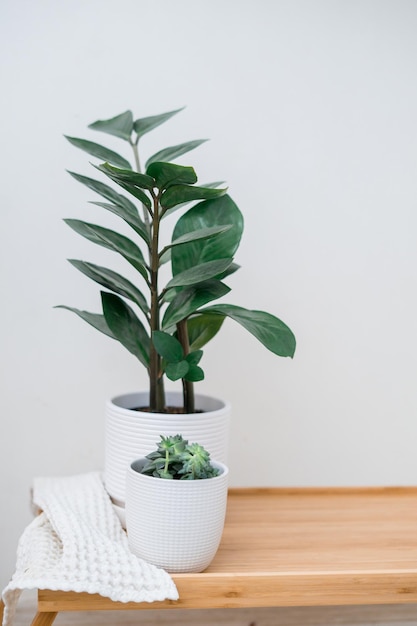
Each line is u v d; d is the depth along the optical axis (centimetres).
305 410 137
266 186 133
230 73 131
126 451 101
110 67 129
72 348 132
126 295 103
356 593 91
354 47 133
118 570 85
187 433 99
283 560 96
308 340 136
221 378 134
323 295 135
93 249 131
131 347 105
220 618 133
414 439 140
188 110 130
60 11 127
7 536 133
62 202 130
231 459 136
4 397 131
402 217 136
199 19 129
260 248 133
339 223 135
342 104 133
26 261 130
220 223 106
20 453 133
